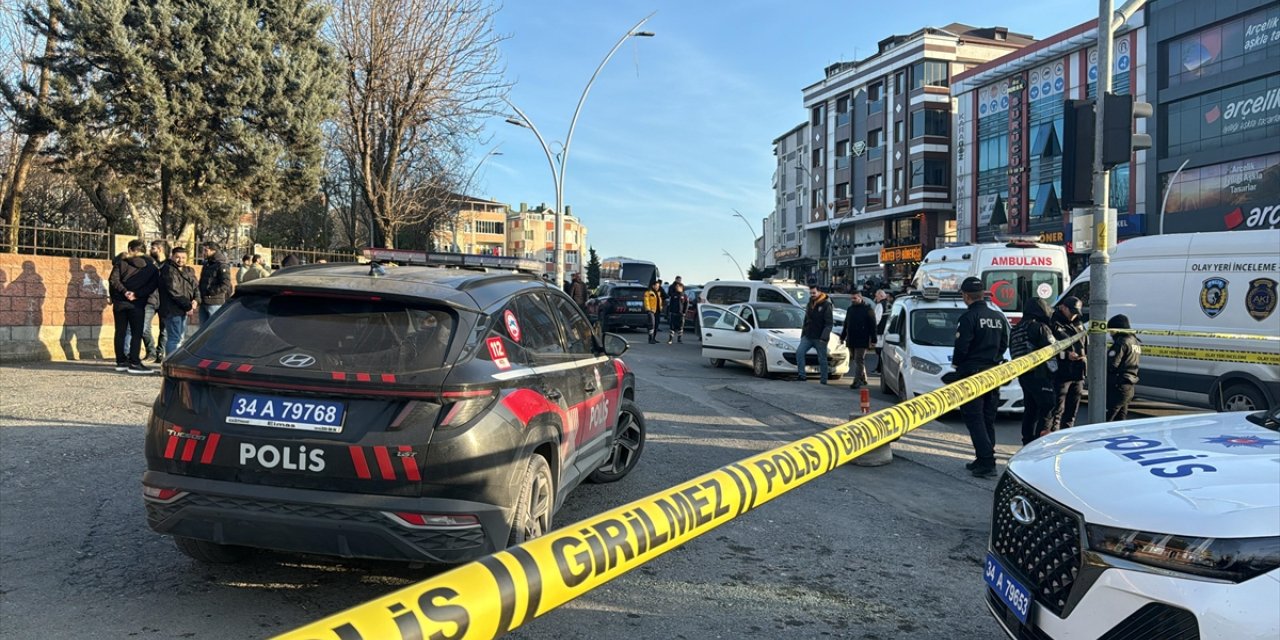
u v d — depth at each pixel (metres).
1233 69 28.42
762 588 4.21
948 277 16.03
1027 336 7.58
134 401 8.52
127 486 5.50
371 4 18.03
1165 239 10.18
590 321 5.64
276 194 16.47
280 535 3.31
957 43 47.09
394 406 3.35
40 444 6.48
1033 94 38.44
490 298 4.03
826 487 6.40
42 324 11.70
